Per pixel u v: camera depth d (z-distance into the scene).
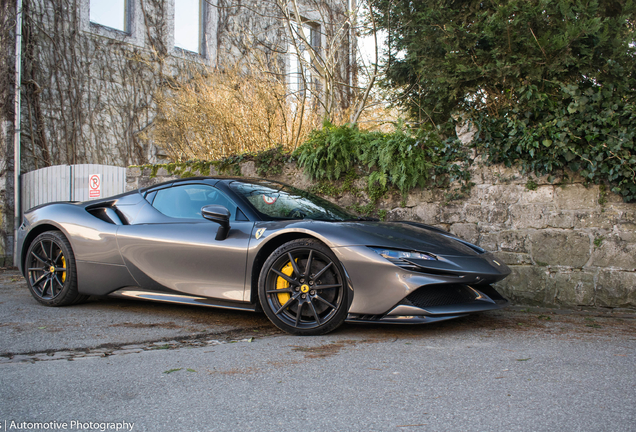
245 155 6.30
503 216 4.70
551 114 4.51
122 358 2.54
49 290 4.30
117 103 9.68
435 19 5.20
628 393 1.92
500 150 4.69
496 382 2.06
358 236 3.07
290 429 1.61
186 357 2.55
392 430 1.59
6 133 8.05
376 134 5.46
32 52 8.68
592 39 4.35
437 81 5.17
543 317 3.78
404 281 2.89
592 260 4.31
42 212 4.42
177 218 3.80
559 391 1.94
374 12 6.43
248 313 3.89
